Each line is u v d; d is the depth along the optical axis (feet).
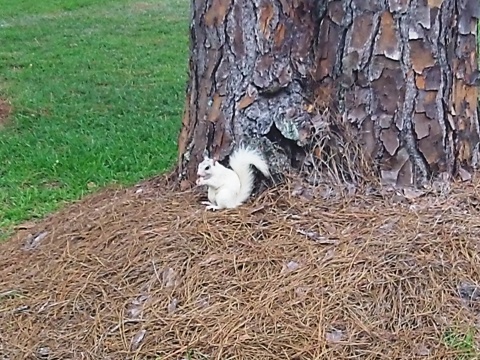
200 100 10.98
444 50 10.28
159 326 9.02
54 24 35.32
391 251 9.34
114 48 30.12
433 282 9.08
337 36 10.23
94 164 16.85
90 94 23.36
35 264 10.68
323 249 9.50
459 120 10.64
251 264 9.45
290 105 10.39
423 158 10.37
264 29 10.24
